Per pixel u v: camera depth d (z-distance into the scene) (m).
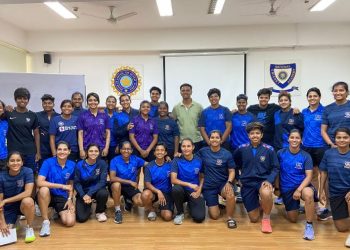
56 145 3.62
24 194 2.80
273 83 6.73
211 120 3.98
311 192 2.83
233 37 6.50
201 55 6.72
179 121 4.20
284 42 6.44
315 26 6.39
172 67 6.77
